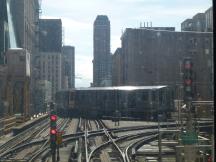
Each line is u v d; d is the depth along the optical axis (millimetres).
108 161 24812
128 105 61344
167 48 120625
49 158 26438
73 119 68062
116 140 35188
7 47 95125
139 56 119812
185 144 20766
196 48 119938
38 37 142375
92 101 66938
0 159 26203
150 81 119625
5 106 59594
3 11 97188
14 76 65750
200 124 44844
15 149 30391
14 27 109625
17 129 44719
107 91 64375
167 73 120188
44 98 126625
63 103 73938
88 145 32750
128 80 120375
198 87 112812
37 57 139375
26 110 65188
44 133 45438
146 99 58938
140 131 46156
